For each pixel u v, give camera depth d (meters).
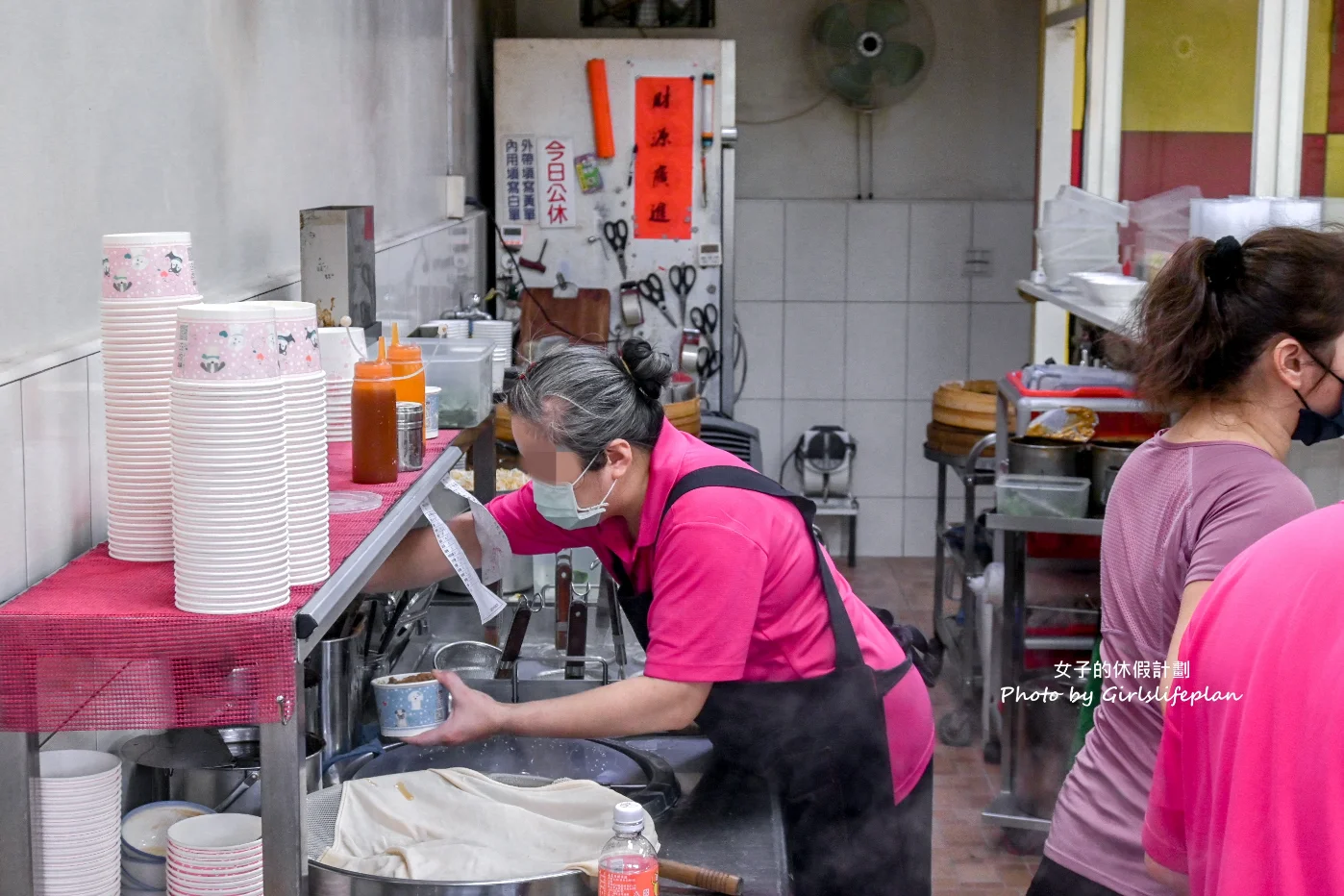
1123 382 3.10
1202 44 3.85
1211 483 1.41
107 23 1.62
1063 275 3.98
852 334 6.05
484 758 1.96
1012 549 3.18
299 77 2.53
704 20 5.87
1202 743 1.11
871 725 1.87
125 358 1.29
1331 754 0.95
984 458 4.48
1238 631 1.06
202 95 1.97
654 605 1.73
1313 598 1.00
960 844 3.20
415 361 1.81
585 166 4.98
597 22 5.89
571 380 1.71
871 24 5.62
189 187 1.92
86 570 1.29
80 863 1.27
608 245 5.04
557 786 1.76
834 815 1.91
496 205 5.02
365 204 3.13
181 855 1.33
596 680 2.26
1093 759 1.56
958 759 3.76
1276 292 1.38
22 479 1.34
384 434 1.63
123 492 1.31
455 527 2.04
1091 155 4.82
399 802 1.71
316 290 2.02
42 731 1.18
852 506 5.95
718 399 5.09
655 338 5.07
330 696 1.89
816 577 1.84
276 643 1.15
